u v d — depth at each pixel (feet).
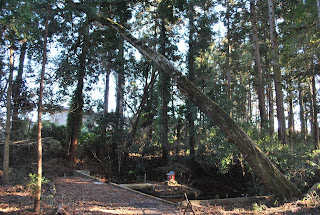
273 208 23.58
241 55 84.74
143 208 24.32
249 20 64.28
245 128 39.75
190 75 66.69
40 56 42.09
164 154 63.57
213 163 52.44
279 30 59.88
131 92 67.05
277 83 47.11
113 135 59.72
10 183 30.66
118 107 70.08
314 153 33.53
